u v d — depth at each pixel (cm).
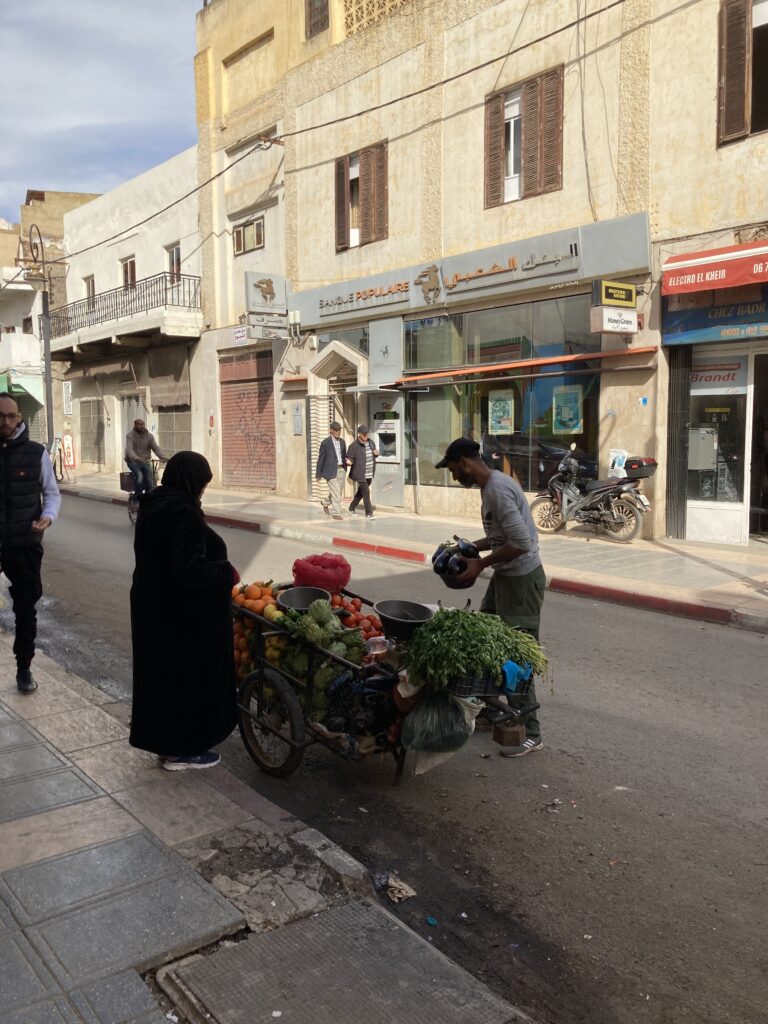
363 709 413
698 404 1205
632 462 1193
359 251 1731
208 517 1666
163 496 399
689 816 412
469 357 1522
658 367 1211
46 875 324
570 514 1273
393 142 1620
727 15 1089
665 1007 280
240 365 2175
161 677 408
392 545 1238
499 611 489
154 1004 258
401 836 394
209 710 413
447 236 1529
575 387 1338
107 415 2922
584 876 360
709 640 748
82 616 825
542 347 1391
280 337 1917
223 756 489
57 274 3200
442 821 409
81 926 292
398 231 1633
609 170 1252
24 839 353
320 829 400
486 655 379
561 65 1303
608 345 1271
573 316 1334
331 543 1341
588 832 397
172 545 390
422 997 266
